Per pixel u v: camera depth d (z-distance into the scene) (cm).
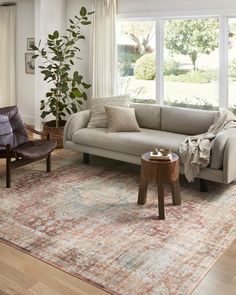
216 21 529
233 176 414
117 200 400
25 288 254
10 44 750
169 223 348
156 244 310
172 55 576
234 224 346
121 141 471
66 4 670
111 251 300
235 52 522
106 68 620
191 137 445
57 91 601
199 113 485
